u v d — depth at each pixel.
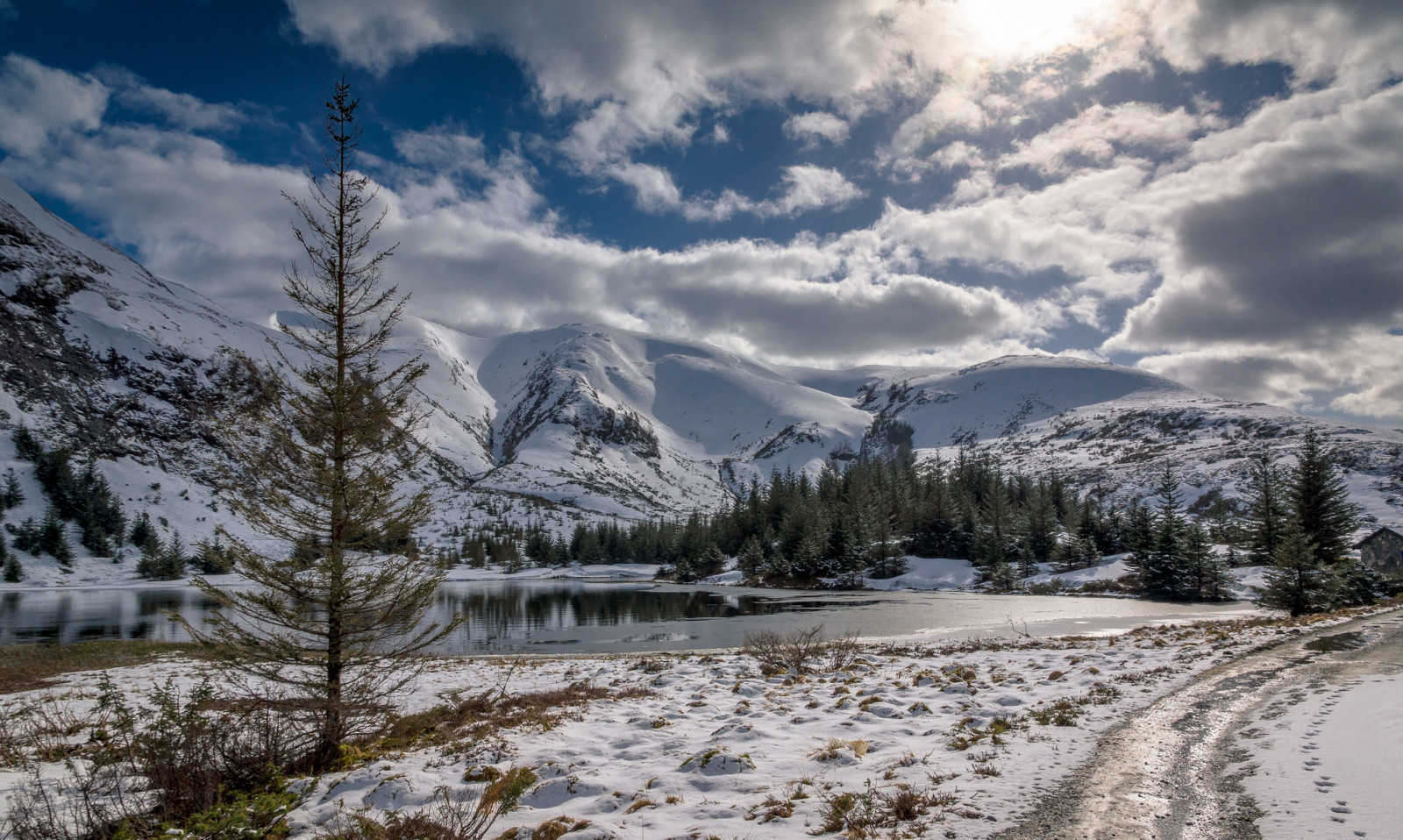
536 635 38.81
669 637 35.75
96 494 122.38
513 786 7.06
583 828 6.03
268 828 6.56
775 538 108.06
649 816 6.33
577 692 15.74
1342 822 5.13
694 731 10.21
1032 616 40.44
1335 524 45.62
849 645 21.23
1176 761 7.28
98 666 23.02
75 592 87.12
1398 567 43.59
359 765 9.32
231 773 8.44
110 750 8.70
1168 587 55.84
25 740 10.70
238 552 9.43
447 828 6.15
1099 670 14.52
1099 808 5.94
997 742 8.41
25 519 112.62
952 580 77.88
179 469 152.25
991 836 5.37
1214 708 9.84
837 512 93.06
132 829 6.75
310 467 9.86
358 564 10.11
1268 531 55.91
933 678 13.92
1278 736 7.91
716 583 102.81
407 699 15.45
